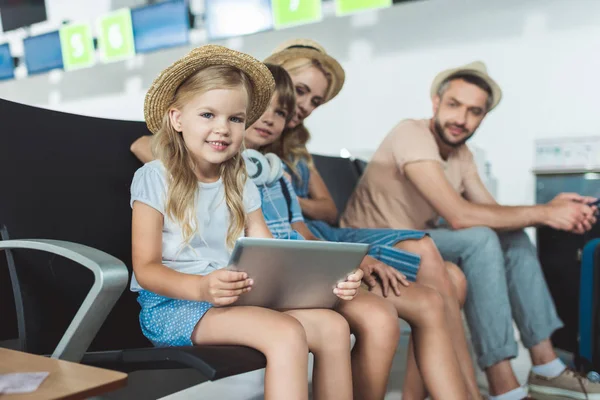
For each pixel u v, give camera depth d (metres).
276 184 1.62
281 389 0.94
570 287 1.78
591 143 1.74
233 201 1.26
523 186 1.85
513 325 1.86
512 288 1.86
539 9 1.82
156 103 1.24
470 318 1.91
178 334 1.11
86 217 1.25
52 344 1.13
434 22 1.98
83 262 0.96
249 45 2.32
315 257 1.02
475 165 1.93
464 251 1.93
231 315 1.04
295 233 1.57
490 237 1.89
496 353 1.87
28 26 3.05
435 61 1.98
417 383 1.69
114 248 1.29
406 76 2.03
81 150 1.29
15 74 3.06
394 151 2.05
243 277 0.99
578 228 1.77
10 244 1.05
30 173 1.18
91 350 1.21
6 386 0.68
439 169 1.98
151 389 1.65
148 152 1.37
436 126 1.98
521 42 1.85
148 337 1.18
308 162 2.05
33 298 1.11
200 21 2.45
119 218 1.31
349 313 1.21
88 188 1.28
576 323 1.77
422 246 1.73
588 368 1.74
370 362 1.19
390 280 1.38
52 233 1.18
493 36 1.89
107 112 2.76
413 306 1.33
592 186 1.74
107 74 2.74
